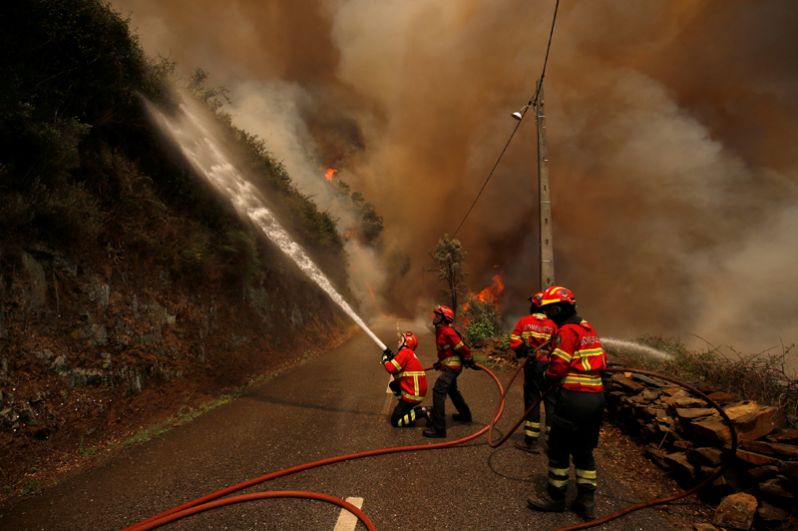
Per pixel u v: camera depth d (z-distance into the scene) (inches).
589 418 126.9
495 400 268.2
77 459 165.5
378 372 366.0
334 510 126.6
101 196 245.9
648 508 132.4
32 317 180.7
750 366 210.5
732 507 120.3
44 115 205.6
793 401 179.8
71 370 188.7
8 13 207.8
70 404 181.0
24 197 186.5
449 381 201.5
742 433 139.9
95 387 196.9
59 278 199.8
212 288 334.3
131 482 146.1
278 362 390.0
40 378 173.9
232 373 303.1
